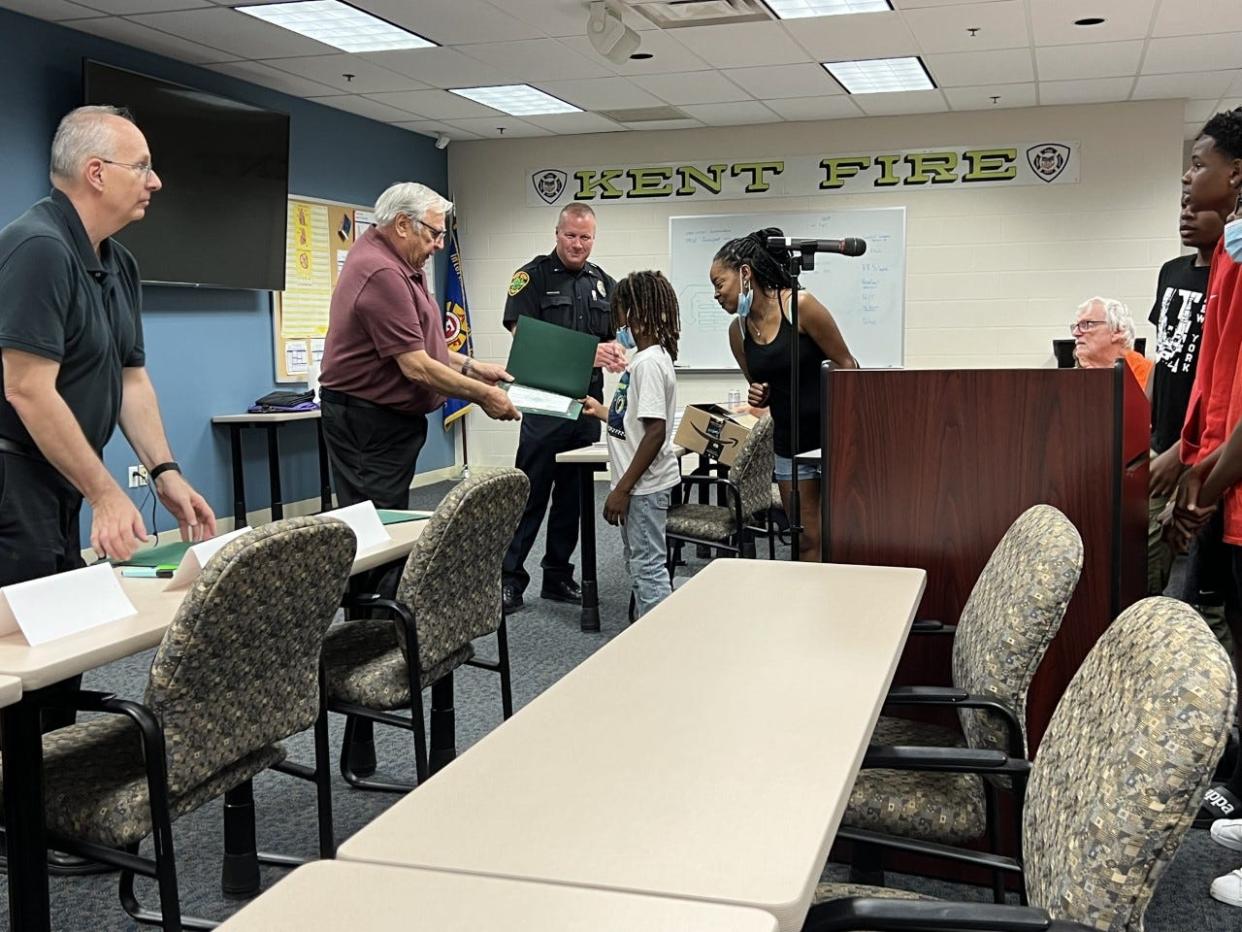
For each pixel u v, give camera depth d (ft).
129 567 7.61
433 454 29.48
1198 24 18.57
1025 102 25.08
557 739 4.30
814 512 11.75
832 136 26.96
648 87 23.16
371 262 11.30
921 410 7.55
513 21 18.16
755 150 27.48
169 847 5.76
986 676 5.55
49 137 17.89
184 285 20.42
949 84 23.12
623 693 4.84
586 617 14.56
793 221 27.43
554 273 15.34
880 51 20.24
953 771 5.12
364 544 8.48
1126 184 25.35
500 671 9.23
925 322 26.86
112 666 13.16
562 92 23.52
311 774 7.76
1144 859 3.32
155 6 17.06
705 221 27.99
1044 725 7.38
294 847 8.47
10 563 7.54
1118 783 3.41
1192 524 8.05
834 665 5.23
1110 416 7.16
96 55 18.74
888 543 7.72
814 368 11.44
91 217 7.59
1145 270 25.50
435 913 2.97
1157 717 3.37
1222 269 8.08
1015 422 7.36
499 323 29.78
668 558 15.97
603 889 3.12
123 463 19.44
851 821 5.81
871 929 3.67
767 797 3.75
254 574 5.89
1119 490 7.18
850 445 7.73
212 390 21.71
